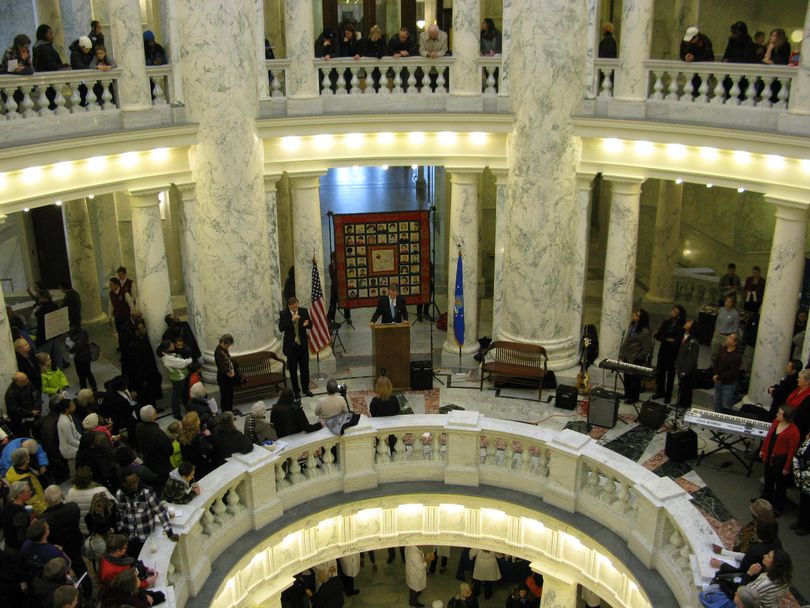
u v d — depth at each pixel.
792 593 8.52
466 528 11.34
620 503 10.07
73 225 15.80
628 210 13.20
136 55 11.77
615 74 12.84
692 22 16.17
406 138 13.80
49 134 11.05
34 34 17.33
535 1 12.44
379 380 11.26
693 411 10.84
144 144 11.92
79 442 9.55
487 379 13.57
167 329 12.35
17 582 7.28
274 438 10.63
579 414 12.57
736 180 11.91
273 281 14.05
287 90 13.46
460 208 14.05
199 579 9.12
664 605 8.84
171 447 9.53
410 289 15.28
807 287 15.23
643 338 12.65
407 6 18.25
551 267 13.38
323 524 10.97
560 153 12.99
